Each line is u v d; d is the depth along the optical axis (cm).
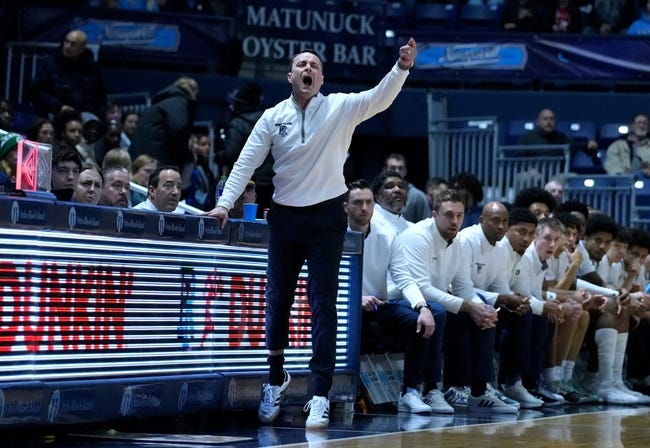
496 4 3091
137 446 948
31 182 990
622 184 2439
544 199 1864
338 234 1119
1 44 2612
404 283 1413
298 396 1225
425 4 3089
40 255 969
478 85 2973
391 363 1483
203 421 1177
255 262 1188
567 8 3041
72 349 997
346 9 2833
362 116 1116
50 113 2209
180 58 2734
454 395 1470
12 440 984
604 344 1722
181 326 1105
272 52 2803
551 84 2959
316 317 1123
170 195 1372
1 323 936
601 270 1914
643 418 1361
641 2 3102
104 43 2684
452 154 2633
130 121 2277
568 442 1033
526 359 1547
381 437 1041
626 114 2902
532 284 1659
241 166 1139
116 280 1038
